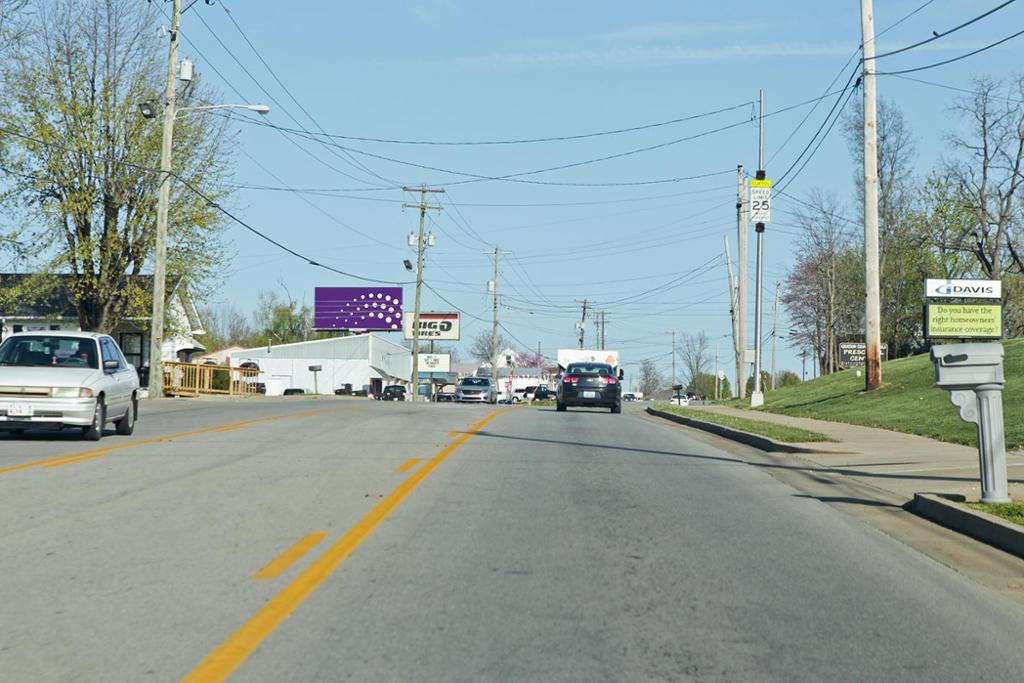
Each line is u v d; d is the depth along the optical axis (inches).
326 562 328.2
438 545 360.5
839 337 3265.3
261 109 1390.3
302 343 3599.9
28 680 214.7
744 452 752.3
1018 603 298.8
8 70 1699.1
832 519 440.1
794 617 275.4
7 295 1830.7
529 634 253.4
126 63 1777.8
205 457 609.3
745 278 1839.3
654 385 6717.5
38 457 600.4
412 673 222.5
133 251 1824.6
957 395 446.6
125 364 787.4
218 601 279.3
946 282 1123.9
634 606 282.5
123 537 363.6
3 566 318.0
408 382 4229.8
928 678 227.0
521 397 4707.2
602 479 553.3
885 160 2628.0
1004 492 441.7
